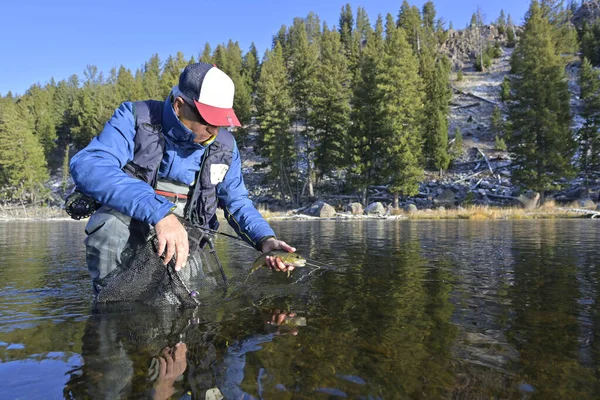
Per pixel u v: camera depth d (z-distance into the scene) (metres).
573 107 45.19
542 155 26.98
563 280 2.86
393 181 28.88
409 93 29.66
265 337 1.59
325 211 25.83
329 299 2.29
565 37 40.84
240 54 77.19
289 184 35.72
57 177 53.25
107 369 1.27
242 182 3.06
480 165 36.88
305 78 40.91
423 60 46.38
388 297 2.33
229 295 2.42
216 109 2.32
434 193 32.34
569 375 1.21
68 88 74.19
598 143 30.38
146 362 1.33
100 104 54.19
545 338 1.57
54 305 2.19
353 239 7.09
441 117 36.69
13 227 15.91
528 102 28.39
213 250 2.76
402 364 1.30
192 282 2.63
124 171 2.40
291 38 81.00
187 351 1.43
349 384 1.15
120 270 2.26
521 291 2.47
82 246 6.27
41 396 1.08
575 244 5.79
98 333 1.65
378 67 29.55
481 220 18.36
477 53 70.69
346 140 31.33
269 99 35.91
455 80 60.38
